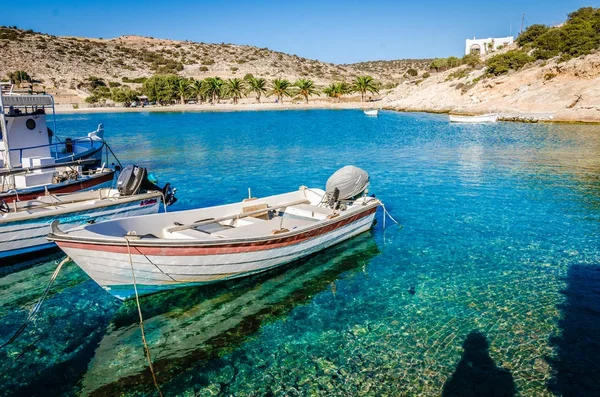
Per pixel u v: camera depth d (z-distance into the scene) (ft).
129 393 21.79
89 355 24.76
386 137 132.77
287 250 34.17
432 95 264.31
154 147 112.98
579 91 180.24
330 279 34.06
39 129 52.11
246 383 22.38
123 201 41.24
